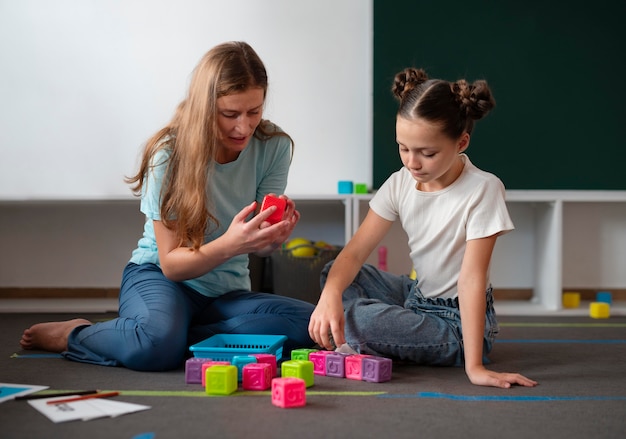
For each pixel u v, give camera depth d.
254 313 1.94
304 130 3.38
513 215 3.44
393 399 1.52
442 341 1.85
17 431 1.27
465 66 3.28
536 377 1.76
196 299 1.95
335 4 3.35
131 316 1.83
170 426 1.31
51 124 3.34
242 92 1.69
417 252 1.92
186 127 1.74
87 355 1.86
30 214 3.45
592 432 1.30
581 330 2.60
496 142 3.30
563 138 3.31
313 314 1.77
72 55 3.32
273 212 1.69
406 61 3.28
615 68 3.30
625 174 3.32
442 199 1.84
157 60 3.33
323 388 1.61
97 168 3.36
